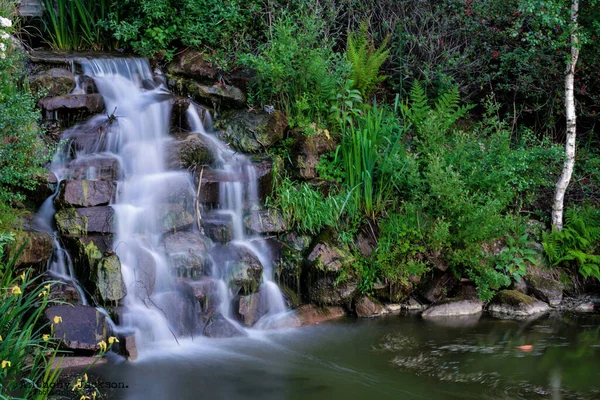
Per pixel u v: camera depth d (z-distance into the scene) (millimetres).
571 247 9836
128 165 8422
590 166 11094
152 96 9727
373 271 8969
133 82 9977
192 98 10039
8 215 7082
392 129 10406
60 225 7410
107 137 8586
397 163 9570
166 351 7047
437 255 9250
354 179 9617
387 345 7539
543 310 9094
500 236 9625
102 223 7559
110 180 8094
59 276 7203
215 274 8086
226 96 10086
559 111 11664
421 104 10586
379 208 9578
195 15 10977
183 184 8375
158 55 10523
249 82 10578
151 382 6207
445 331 8117
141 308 7281
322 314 8539
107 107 9273
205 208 8492
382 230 9297
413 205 9352
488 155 9875
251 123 9664
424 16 11867
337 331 8031
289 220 9000
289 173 9523
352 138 9633
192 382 6250
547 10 9773
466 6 11789
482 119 12352
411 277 9117
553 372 6746
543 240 9891
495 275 9008
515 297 9008
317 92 10305
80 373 6254
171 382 6227
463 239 9195
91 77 9430
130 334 6863
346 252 8875
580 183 10930
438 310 8836
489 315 8898
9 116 7293
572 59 10039
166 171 8570
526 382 6465
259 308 8125
